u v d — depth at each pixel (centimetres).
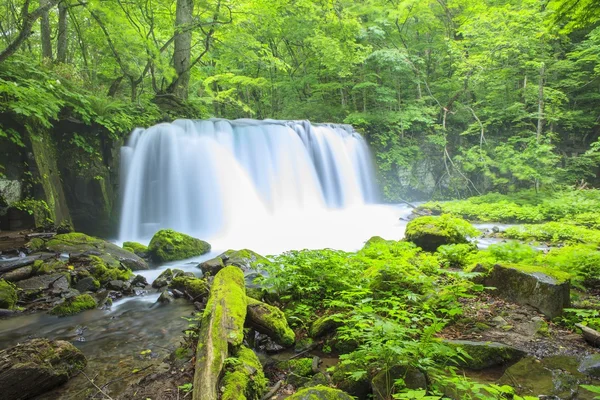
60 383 325
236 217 1283
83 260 686
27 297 551
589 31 2052
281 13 2003
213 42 1750
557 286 416
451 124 2194
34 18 752
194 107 1620
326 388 260
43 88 930
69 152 1069
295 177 1536
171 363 359
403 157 1989
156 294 602
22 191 895
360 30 1997
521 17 1658
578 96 2070
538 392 282
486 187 2012
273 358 368
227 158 1334
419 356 296
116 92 1573
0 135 822
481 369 321
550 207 1384
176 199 1227
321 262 534
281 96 2483
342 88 2225
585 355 335
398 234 1176
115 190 1170
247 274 616
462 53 1919
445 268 643
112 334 442
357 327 377
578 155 2081
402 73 2119
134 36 1328
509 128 2125
